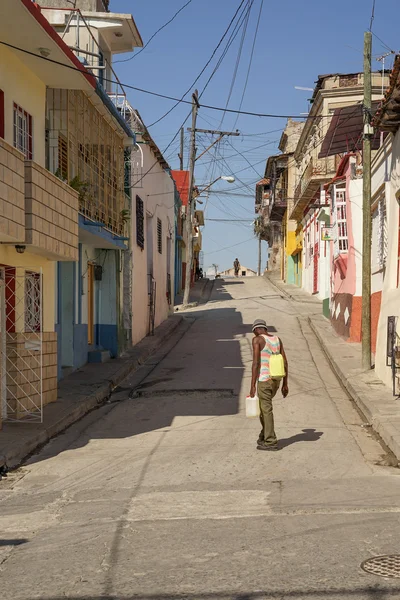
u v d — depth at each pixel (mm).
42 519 7145
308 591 4855
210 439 11094
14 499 8070
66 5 22328
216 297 40188
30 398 12445
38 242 11281
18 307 12219
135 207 22594
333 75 33031
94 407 14289
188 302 36625
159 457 10023
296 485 8289
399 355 13844
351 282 21516
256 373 10281
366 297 17094
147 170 25031
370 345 17125
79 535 6480
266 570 5316
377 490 7930
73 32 20594
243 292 42250
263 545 5957
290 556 5625
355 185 21422
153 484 8562
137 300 23094
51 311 14125
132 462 9773
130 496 7992
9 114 11891
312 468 9172
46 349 13430
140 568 5480
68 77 13367
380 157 17266
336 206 22469
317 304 33094
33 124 13141
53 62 12500
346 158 21562
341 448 10312
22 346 11961
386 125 14922
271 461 9586
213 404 13953
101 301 20266
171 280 32750
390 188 15781
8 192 10070
